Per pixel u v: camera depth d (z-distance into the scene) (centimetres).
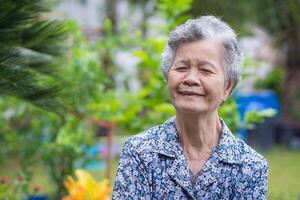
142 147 219
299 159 1045
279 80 1323
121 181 216
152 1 883
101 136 688
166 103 470
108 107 491
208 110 214
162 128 225
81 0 1171
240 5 930
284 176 886
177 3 489
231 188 218
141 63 483
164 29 494
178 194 216
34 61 318
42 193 534
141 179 216
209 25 216
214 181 217
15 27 295
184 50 214
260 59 1436
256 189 218
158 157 218
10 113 563
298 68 1327
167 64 220
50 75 330
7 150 565
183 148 221
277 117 1216
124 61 924
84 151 520
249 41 1451
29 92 302
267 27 1271
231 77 220
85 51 495
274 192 771
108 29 581
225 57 215
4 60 295
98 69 496
